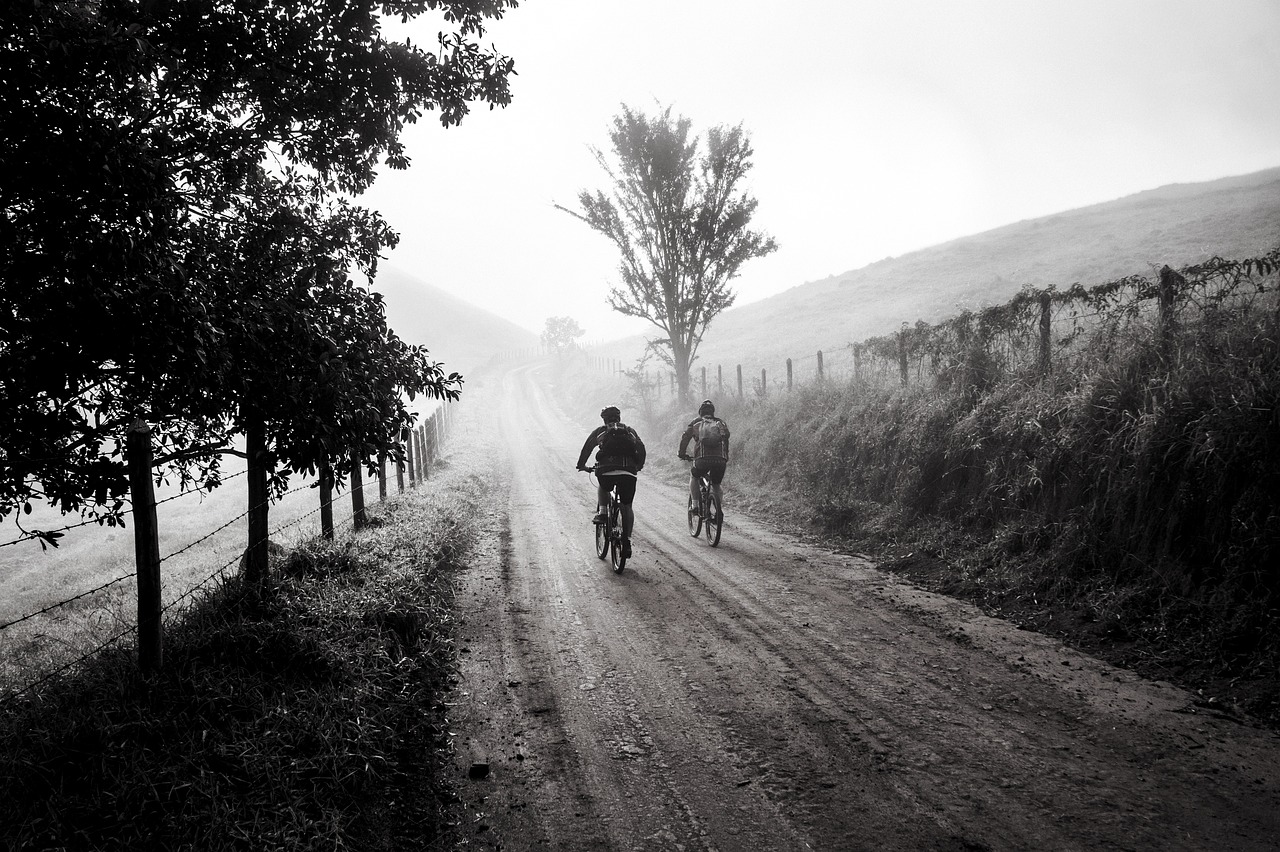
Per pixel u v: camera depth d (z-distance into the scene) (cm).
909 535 759
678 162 1856
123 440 402
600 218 1936
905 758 345
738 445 1453
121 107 330
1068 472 616
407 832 298
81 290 296
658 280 2008
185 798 278
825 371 1869
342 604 489
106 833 255
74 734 294
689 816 305
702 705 415
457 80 456
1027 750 347
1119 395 602
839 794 317
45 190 286
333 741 334
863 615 566
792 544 835
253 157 456
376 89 435
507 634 550
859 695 419
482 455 2048
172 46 368
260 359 404
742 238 1897
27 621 796
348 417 430
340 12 417
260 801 285
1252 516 449
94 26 294
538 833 297
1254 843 268
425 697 428
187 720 322
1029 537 619
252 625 411
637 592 660
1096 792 308
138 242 297
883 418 966
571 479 1586
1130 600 491
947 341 972
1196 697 386
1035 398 711
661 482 1453
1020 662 454
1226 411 495
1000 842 277
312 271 462
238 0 383
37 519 1711
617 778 339
